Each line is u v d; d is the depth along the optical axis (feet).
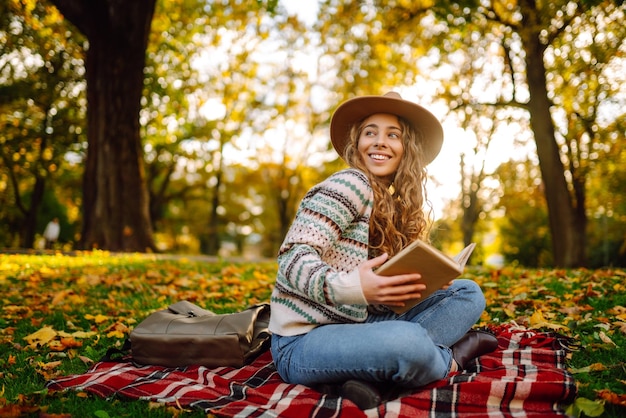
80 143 74.38
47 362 10.08
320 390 7.55
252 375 8.59
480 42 52.95
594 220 80.38
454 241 89.66
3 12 48.96
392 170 8.43
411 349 6.71
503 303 14.52
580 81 47.85
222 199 103.65
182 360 8.99
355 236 7.67
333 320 7.61
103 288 18.74
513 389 6.98
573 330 11.31
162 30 52.26
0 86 65.87
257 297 16.97
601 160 55.36
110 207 40.65
